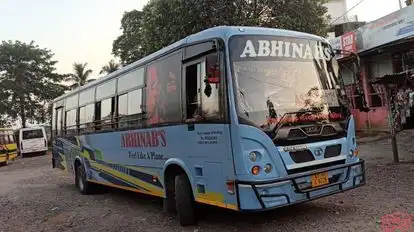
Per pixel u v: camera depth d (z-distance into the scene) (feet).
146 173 26.66
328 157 19.66
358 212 21.49
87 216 28.58
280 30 20.81
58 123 46.78
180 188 22.36
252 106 18.62
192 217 22.40
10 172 73.15
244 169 17.88
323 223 20.11
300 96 19.92
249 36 19.69
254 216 22.67
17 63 147.23
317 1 60.08
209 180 20.03
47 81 153.89
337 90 21.53
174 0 55.98
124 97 29.84
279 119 18.69
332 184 19.31
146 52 62.95
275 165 18.10
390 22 50.37
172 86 23.34
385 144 46.44
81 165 39.42
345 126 20.88
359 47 55.98
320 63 21.48
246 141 18.04
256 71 19.31
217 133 19.33
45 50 154.10
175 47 23.26
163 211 27.32
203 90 20.40
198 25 54.75
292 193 18.06
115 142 31.32
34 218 29.73
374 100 57.16
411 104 49.49
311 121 19.61
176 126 22.72
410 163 33.91
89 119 36.91
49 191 43.06
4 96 143.95
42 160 96.84
